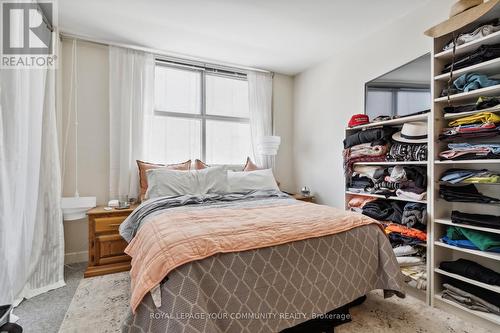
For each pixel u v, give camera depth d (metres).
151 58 2.96
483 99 1.57
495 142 1.58
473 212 1.76
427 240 1.82
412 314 1.68
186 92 3.25
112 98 2.75
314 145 3.45
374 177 2.26
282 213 1.73
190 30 2.55
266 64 3.42
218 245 1.20
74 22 2.38
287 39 2.75
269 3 2.14
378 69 2.54
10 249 1.56
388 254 1.63
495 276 1.51
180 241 1.20
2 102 1.48
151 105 2.95
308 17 2.34
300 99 3.72
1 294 1.41
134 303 1.04
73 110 2.67
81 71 2.70
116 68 2.78
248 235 1.31
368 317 1.65
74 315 1.64
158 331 1.01
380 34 2.53
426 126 1.92
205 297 1.10
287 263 1.32
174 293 1.04
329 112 3.20
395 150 2.09
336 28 2.53
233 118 3.53
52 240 2.10
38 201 2.00
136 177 2.83
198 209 1.88
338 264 1.47
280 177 3.83
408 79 2.18
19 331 1.22
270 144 3.31
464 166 1.81
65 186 2.63
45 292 1.94
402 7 2.18
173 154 3.16
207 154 3.37
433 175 1.79
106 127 2.80
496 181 1.51
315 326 1.49
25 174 1.70
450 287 1.70
